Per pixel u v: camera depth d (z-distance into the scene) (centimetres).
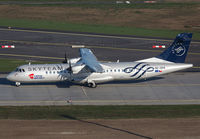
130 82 19400
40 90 17850
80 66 16750
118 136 12050
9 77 17912
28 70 17912
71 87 18412
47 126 12888
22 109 15075
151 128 12825
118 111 14962
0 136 11819
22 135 11956
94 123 13325
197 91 18088
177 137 12012
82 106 15650
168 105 15975
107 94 17425
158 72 18338
